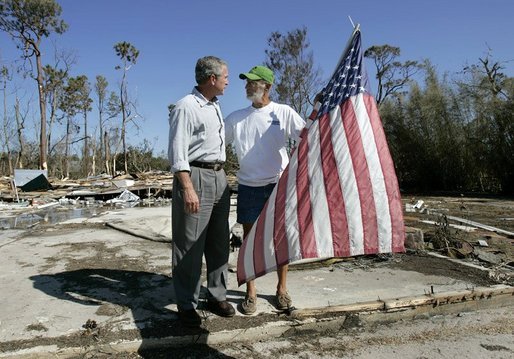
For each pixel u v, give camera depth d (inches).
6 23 1152.8
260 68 133.5
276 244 116.0
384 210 113.0
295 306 134.0
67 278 168.4
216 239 129.1
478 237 255.0
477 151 697.0
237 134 136.8
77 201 621.0
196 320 120.1
